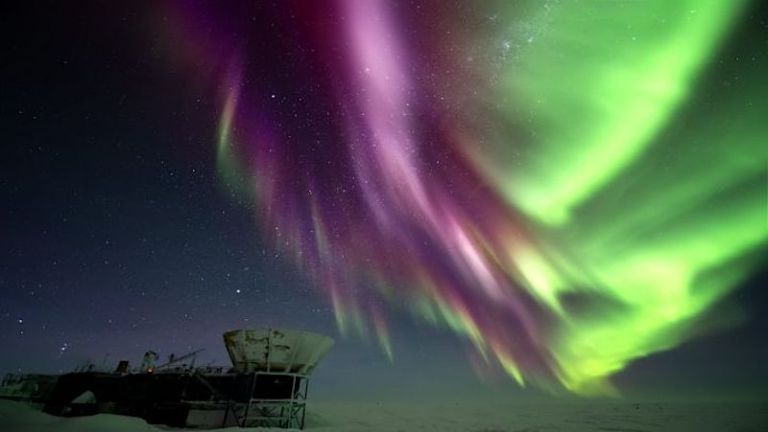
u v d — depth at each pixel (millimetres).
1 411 23828
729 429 37031
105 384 30281
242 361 27609
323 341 29422
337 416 49875
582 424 42969
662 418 51594
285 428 26375
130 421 24219
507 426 40531
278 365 27688
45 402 31547
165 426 25969
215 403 26672
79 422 22672
